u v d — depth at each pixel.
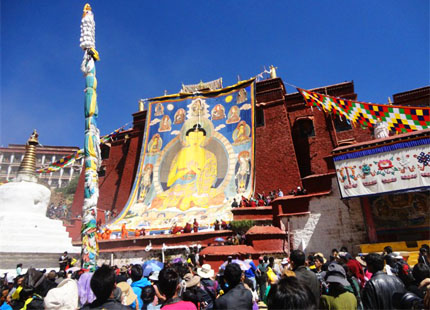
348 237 15.16
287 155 28.64
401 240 13.63
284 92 33.00
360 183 14.58
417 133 13.80
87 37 19.09
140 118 37.31
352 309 4.01
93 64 19.19
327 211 16.20
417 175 13.31
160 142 31.95
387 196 14.42
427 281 3.90
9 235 13.69
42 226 15.23
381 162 14.32
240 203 21.98
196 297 5.04
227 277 3.96
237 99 30.78
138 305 5.26
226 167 27.80
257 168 29.23
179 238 21.03
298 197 17.27
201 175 28.34
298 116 30.58
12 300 5.94
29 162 16.58
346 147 15.43
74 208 35.00
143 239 21.77
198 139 30.47
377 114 18.62
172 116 32.88
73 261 14.58
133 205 28.86
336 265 4.35
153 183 29.72
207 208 25.31
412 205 13.73
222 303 3.68
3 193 15.23
